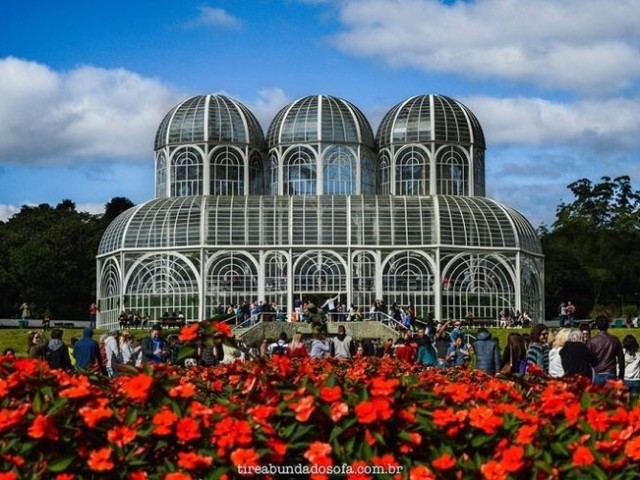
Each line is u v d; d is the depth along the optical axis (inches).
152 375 569.6
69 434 532.4
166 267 3457.2
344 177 3863.2
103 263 3651.6
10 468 513.3
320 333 1635.1
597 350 1186.0
